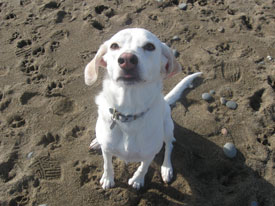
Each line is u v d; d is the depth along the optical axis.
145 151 0.76
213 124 1.06
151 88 0.68
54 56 1.25
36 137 1.01
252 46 1.33
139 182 0.89
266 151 1.00
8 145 0.98
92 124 1.05
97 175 0.93
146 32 0.68
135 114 0.70
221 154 0.99
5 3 1.45
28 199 0.88
